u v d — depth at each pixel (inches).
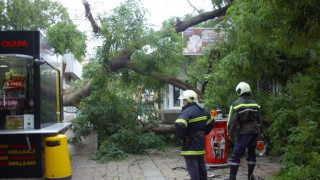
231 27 337.7
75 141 384.5
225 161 285.3
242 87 234.2
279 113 283.6
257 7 237.5
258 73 319.0
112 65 411.8
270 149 331.9
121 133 366.0
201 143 200.5
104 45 389.7
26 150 247.4
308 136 221.5
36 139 247.3
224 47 365.1
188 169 199.5
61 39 371.9
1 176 246.2
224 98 341.1
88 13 371.9
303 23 170.7
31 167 247.9
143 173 275.1
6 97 256.1
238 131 231.8
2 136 246.2
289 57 309.4
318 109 240.4
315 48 240.2
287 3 173.3
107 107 382.0
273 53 298.5
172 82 417.4
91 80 403.9
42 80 263.3
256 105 232.2
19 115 253.8
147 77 436.8
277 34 207.2
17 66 255.1
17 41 248.7
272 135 313.4
